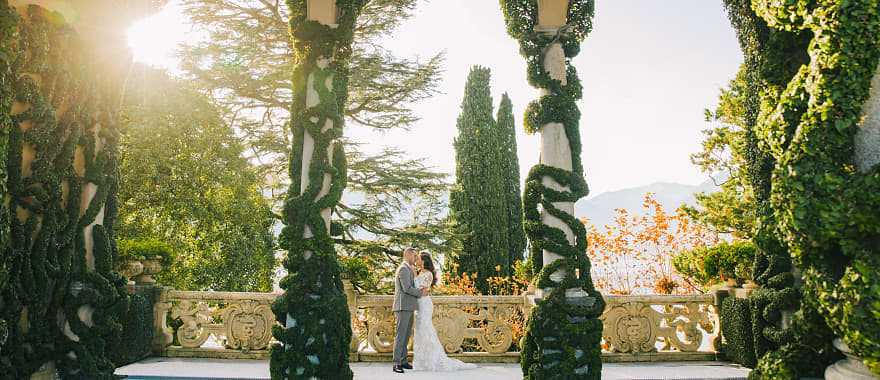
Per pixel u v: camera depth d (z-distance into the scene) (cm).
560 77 550
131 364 656
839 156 451
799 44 525
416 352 679
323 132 518
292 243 504
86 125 480
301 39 533
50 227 444
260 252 1165
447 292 1255
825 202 446
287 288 503
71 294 461
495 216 1908
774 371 538
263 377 585
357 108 1595
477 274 1841
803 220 458
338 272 516
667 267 1009
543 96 547
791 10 493
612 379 594
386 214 1577
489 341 728
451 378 617
